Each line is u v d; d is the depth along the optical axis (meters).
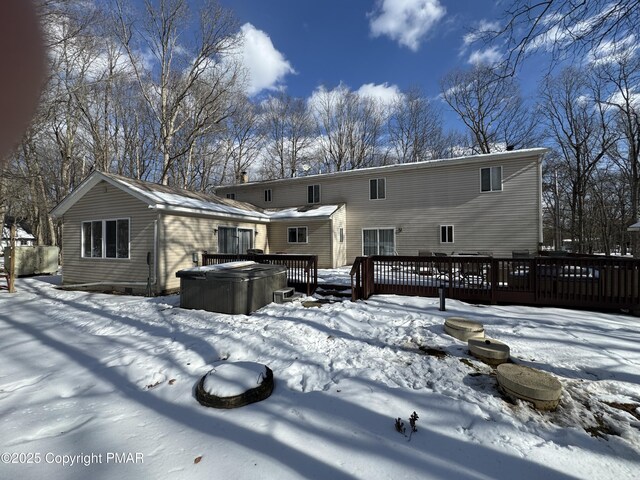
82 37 12.65
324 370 3.46
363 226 14.88
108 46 15.52
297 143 28.84
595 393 2.86
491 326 4.81
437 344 4.11
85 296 8.29
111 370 3.53
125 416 2.62
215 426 2.45
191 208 9.15
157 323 5.45
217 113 17.20
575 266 5.86
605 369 3.32
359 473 1.92
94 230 9.60
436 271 7.20
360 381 3.12
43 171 16.88
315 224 14.08
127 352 4.05
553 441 2.20
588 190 23.55
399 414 2.56
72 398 2.95
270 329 4.91
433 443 2.20
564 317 5.26
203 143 23.30
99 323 5.55
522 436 2.25
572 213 23.45
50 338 4.71
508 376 2.83
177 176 22.66
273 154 29.00
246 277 5.87
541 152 11.38
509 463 1.99
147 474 1.93
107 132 19.02
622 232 23.38
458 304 6.28
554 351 3.79
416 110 26.94
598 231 26.38
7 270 10.62
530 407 2.62
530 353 3.76
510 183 11.97
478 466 1.97
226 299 5.95
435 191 13.35
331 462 2.02
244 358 3.87
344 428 2.39
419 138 27.02
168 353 3.99
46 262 13.30
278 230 14.89
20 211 22.11
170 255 8.76
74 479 1.89
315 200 16.09
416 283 7.18
